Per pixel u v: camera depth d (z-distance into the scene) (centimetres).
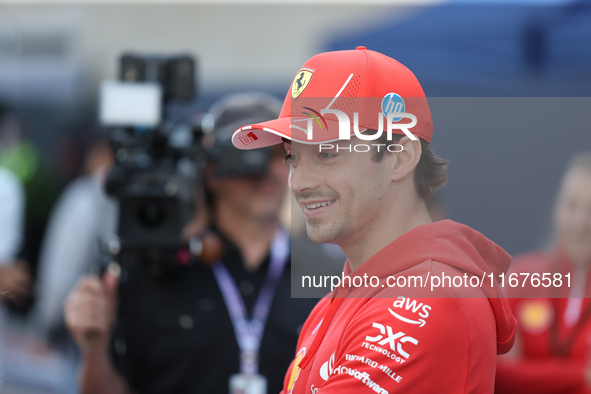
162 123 636
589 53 1022
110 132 642
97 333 601
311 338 336
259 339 625
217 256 631
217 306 630
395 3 1302
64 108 1614
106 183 624
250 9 1720
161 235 608
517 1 1061
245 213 649
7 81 1573
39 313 1063
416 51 1104
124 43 1717
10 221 926
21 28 1620
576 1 1030
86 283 605
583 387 503
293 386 321
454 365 267
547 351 515
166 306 622
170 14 1731
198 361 617
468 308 273
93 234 866
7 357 993
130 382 620
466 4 1086
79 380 612
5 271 930
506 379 520
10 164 1278
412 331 268
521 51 1058
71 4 1662
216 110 691
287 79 1577
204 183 657
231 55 1730
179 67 647
